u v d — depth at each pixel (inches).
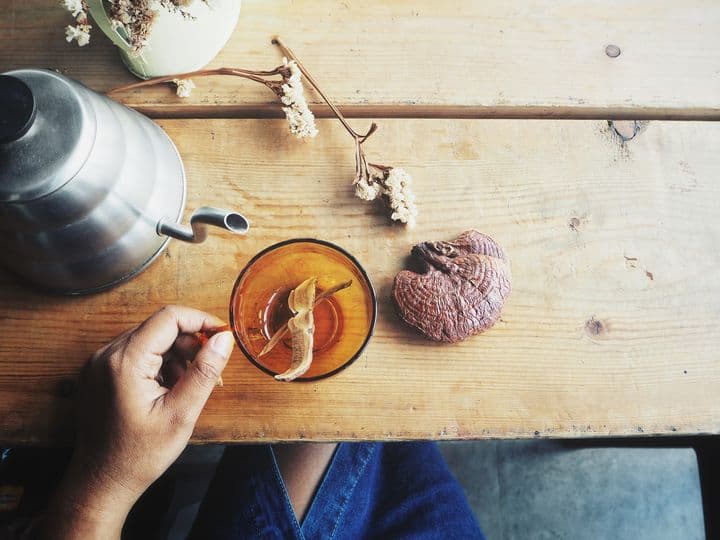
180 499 26.0
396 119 17.0
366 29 17.4
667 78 17.5
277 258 14.9
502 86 17.2
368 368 15.5
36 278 14.9
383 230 16.3
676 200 16.9
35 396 15.3
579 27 17.7
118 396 13.6
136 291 15.8
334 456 18.3
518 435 15.4
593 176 16.9
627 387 15.8
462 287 15.2
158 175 14.8
